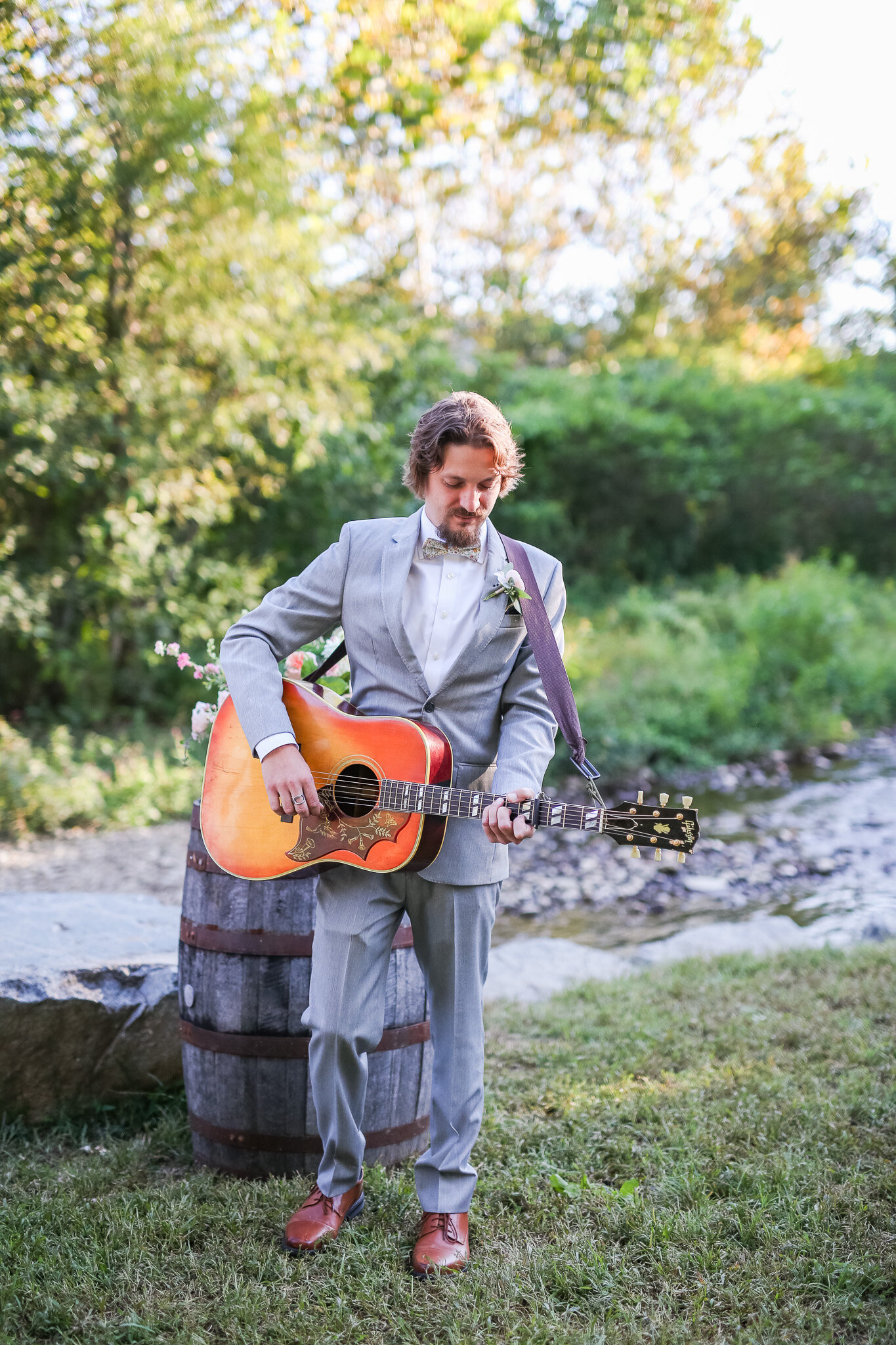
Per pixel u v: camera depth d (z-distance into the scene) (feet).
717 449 60.39
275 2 29.25
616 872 24.95
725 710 38.81
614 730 35.45
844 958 16.06
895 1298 7.23
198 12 28.76
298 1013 9.06
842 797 32.27
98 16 27.63
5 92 26.96
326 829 8.02
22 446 32.17
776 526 61.67
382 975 8.14
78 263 30.73
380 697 8.20
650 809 7.43
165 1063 10.87
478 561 8.14
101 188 29.94
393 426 41.93
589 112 40.42
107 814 27.96
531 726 8.04
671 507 58.75
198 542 36.47
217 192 31.48
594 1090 10.96
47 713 35.19
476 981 8.13
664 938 20.31
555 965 17.34
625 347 73.05
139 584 34.06
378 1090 9.21
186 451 33.99
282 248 33.71
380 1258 7.86
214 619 34.53
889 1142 9.34
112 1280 7.54
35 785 27.96
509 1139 9.80
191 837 9.50
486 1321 7.11
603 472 57.00
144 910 13.19
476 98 35.40
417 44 31.53
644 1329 6.97
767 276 69.62
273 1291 7.41
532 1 35.65
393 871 7.87
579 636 41.96
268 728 7.85
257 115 30.89
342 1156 8.14
